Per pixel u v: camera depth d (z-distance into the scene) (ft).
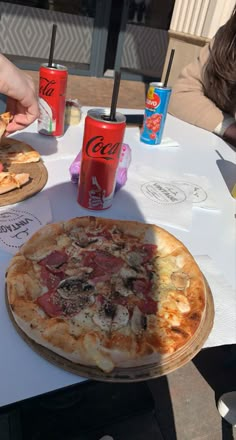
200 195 3.17
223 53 4.59
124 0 14.82
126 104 13.28
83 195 2.64
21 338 1.69
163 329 1.82
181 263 2.23
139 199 2.95
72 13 14.76
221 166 3.80
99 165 2.47
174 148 4.05
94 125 2.34
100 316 1.82
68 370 1.60
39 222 2.43
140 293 2.00
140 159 3.64
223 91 4.75
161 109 3.80
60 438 3.20
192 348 1.80
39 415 3.20
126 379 1.61
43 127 3.68
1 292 1.90
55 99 3.50
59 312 1.81
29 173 2.93
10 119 2.93
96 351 1.64
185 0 10.30
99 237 2.31
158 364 1.69
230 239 2.66
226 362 4.71
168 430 3.93
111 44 15.99
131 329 1.79
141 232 2.39
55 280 1.98
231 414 4.04
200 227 2.74
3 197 2.56
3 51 14.83
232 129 4.47
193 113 4.77
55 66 3.44
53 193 2.81
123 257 2.20
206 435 3.97
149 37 16.46
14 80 2.66
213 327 1.93
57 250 2.16
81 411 3.39
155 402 4.19
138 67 17.08
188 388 4.40
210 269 2.31
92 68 15.56
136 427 3.82
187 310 1.95
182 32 10.69
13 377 1.54
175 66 11.14
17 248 2.18
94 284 1.99
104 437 3.32
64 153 3.47
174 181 3.33
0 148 3.18
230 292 2.16
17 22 14.38
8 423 2.89
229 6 9.45
